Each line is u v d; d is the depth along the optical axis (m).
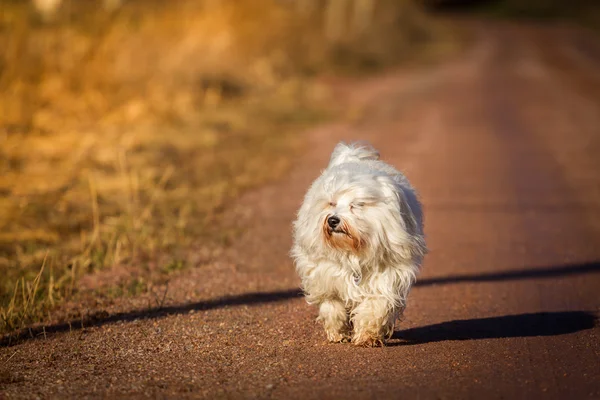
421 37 60.66
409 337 8.66
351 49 45.34
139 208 14.47
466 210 15.49
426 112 30.20
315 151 21.69
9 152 17.95
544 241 13.31
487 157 21.25
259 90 30.70
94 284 10.68
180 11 34.12
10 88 22.41
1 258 11.64
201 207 14.95
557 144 23.59
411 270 7.94
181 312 9.52
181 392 6.92
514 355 7.95
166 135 21.20
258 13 39.38
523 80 42.50
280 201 15.84
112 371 7.54
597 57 57.22
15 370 7.61
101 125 21.55
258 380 7.21
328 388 6.95
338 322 8.27
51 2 26.14
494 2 100.38
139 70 26.84
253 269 11.52
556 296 10.39
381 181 7.77
